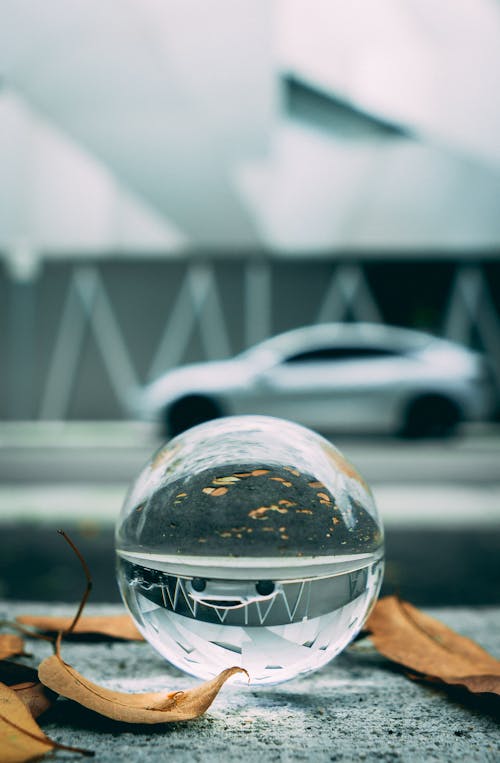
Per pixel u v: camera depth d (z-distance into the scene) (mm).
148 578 1296
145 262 15859
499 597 2873
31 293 15695
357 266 15586
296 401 10148
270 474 1281
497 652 1735
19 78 13883
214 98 14000
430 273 15484
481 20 13820
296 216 14578
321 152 14570
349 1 13781
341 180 14594
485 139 14273
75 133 14289
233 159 14328
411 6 13711
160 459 1384
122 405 15727
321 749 1175
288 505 1259
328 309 15641
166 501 1293
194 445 1358
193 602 1253
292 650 1267
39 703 1227
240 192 14461
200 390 10148
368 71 14133
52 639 1745
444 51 14055
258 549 1234
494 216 14531
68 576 3236
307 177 14578
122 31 13617
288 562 1241
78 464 8211
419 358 10367
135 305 15805
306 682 1576
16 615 2062
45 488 6223
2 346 15664
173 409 10273
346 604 1286
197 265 15773
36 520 4609
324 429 10227
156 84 13961
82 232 14539
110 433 13438
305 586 1247
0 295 15641
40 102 14109
